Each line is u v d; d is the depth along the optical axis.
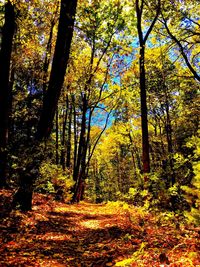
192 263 5.01
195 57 23.16
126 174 50.75
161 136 32.22
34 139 11.32
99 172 70.88
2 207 10.38
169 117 31.12
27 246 7.50
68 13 11.69
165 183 9.48
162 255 5.50
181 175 9.05
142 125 16.52
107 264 6.11
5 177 13.35
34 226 9.79
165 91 27.06
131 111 35.06
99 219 14.12
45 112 11.67
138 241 7.79
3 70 13.46
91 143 45.97
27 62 23.44
